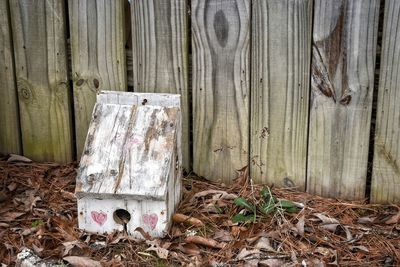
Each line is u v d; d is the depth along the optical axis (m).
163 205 1.85
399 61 1.93
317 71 1.98
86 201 1.87
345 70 1.96
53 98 2.15
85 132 2.17
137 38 2.06
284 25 1.97
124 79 2.10
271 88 2.02
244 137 2.08
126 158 1.87
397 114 1.97
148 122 1.92
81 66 2.11
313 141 2.04
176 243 1.87
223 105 2.06
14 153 2.23
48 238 1.89
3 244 1.87
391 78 1.95
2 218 1.95
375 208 2.02
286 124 2.04
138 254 1.84
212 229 1.92
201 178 2.14
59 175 2.15
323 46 1.96
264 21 1.98
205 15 2.00
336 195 2.07
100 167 1.87
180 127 1.96
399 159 2.00
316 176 2.06
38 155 2.21
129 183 1.84
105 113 1.94
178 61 2.05
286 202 1.97
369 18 1.92
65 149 2.20
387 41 1.93
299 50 1.98
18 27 2.11
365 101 1.97
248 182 2.11
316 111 2.01
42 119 2.18
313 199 2.05
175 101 1.96
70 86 2.16
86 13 2.07
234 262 1.81
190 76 2.08
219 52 2.02
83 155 1.89
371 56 1.94
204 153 2.12
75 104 2.15
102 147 1.89
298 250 1.84
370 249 1.86
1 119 2.21
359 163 2.03
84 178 1.86
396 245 1.87
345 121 2.00
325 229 1.92
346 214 2.00
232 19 1.99
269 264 1.79
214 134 2.09
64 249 1.84
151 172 1.85
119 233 1.89
